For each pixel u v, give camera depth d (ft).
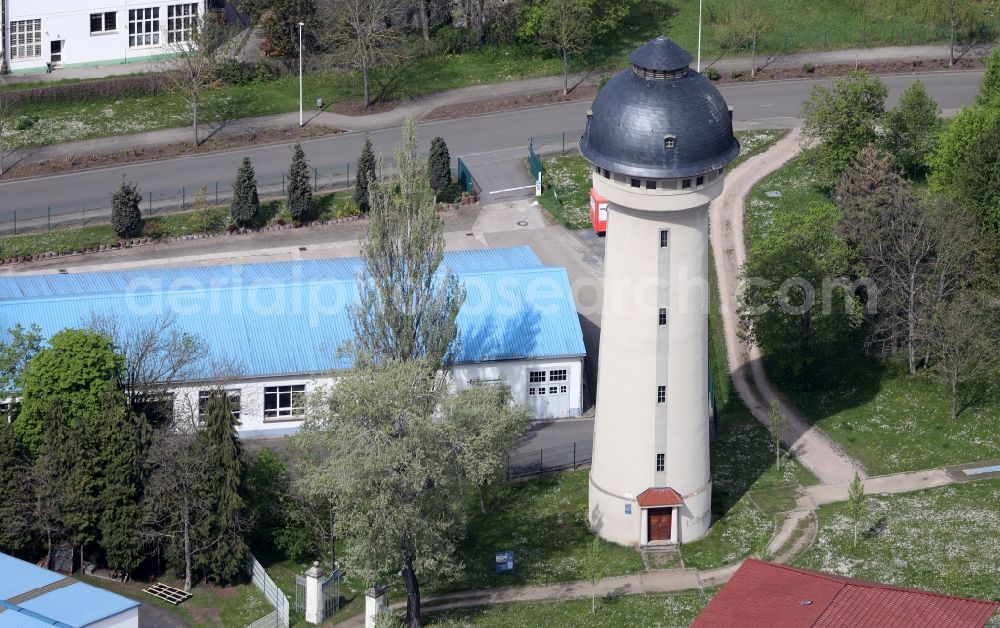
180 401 466.70
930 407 487.61
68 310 486.79
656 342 415.44
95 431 412.16
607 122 401.90
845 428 480.23
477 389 400.26
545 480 462.60
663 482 428.56
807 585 351.87
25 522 411.75
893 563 416.05
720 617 345.72
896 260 498.28
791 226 506.07
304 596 408.67
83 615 359.46
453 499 396.57
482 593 416.05
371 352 428.15
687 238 408.46
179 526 412.36
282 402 481.87
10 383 441.68
